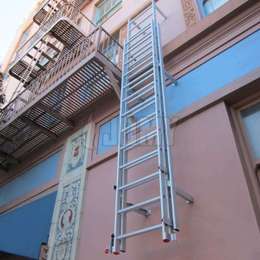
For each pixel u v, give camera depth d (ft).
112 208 15.17
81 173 18.65
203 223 11.08
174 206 10.36
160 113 13.21
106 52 23.82
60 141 23.08
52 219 18.28
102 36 25.09
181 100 15.49
